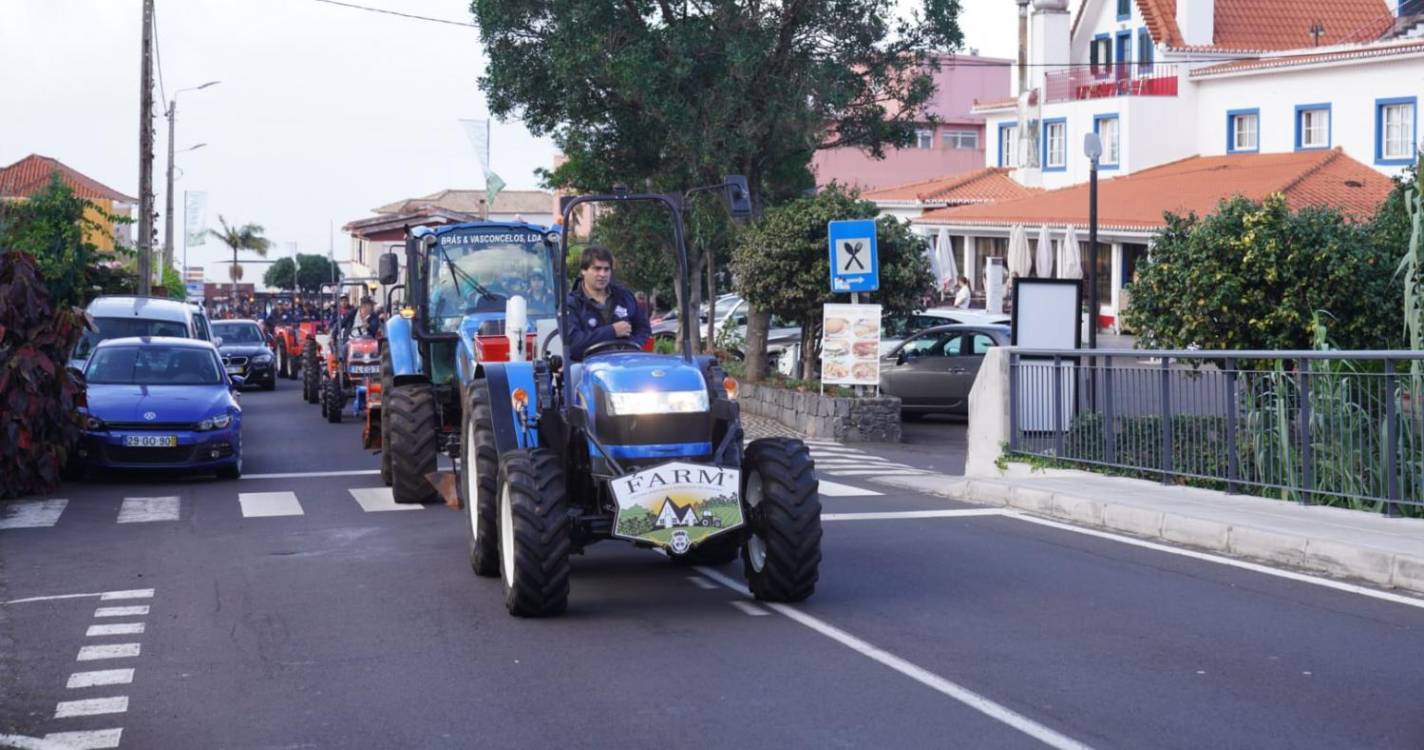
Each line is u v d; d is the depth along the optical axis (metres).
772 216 25.88
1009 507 14.84
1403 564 10.09
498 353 11.89
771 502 9.66
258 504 15.81
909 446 23.09
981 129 67.06
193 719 7.30
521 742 6.82
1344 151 42.00
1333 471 12.69
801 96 28.62
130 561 12.11
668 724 7.05
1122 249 42.53
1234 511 12.62
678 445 9.68
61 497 16.48
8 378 15.96
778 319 27.97
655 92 28.56
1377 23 49.06
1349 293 16.84
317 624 9.46
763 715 7.17
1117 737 6.69
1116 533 12.87
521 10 29.62
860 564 11.43
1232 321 17.02
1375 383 12.24
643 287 44.62
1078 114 49.62
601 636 8.97
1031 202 46.62
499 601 10.12
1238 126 46.12
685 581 10.81
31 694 7.83
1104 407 15.57
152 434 17.52
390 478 17.36
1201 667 7.96
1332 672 7.79
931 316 28.62
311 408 33.16
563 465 10.15
